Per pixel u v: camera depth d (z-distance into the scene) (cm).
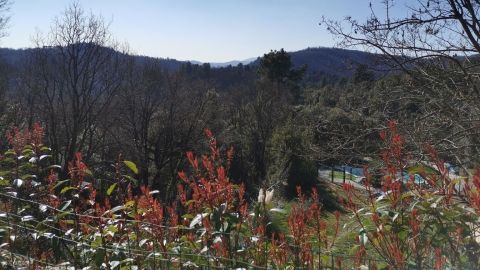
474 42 734
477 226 306
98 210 386
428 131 754
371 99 874
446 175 319
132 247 376
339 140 862
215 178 379
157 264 364
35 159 445
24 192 454
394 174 318
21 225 416
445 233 300
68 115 3338
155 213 369
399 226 304
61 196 457
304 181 2466
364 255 329
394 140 356
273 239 346
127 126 3719
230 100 5231
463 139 771
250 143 4606
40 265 388
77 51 3294
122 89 3703
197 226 381
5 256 400
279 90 5272
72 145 3102
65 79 3331
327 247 353
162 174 3862
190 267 353
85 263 382
